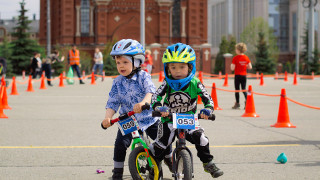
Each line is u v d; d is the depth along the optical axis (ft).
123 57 16.06
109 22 179.52
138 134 15.70
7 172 19.11
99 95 58.18
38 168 19.84
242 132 29.91
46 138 27.32
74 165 20.38
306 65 146.00
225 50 188.24
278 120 32.68
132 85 16.49
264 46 162.30
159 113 14.60
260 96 59.93
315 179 17.89
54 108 43.91
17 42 149.07
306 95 60.54
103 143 25.72
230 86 79.66
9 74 134.10
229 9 309.83
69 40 181.57
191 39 187.73
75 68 81.05
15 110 42.14
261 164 20.56
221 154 22.72
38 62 97.14
